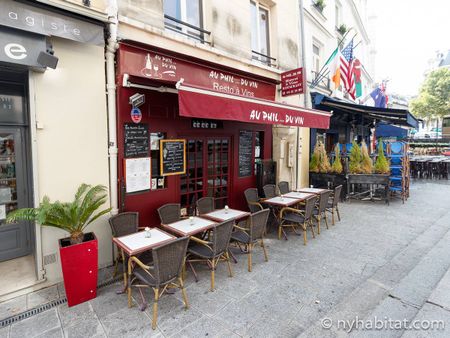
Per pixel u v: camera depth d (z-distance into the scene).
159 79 4.03
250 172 6.93
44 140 3.52
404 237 5.45
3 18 2.94
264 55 7.11
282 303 3.26
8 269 3.96
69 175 3.75
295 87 7.02
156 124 4.74
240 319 2.96
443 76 29.91
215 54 5.73
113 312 3.09
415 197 9.32
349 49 10.01
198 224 4.15
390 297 3.30
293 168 8.40
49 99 3.53
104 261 4.15
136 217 4.10
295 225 5.83
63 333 2.75
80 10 3.43
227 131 6.21
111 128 4.09
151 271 3.34
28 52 3.16
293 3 8.12
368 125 14.42
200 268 4.19
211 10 5.68
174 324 2.88
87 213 3.36
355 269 4.11
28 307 3.17
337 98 11.99
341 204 8.34
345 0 13.65
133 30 4.34
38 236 3.52
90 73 3.86
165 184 5.04
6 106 3.97
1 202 4.18
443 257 4.38
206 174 5.91
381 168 8.38
